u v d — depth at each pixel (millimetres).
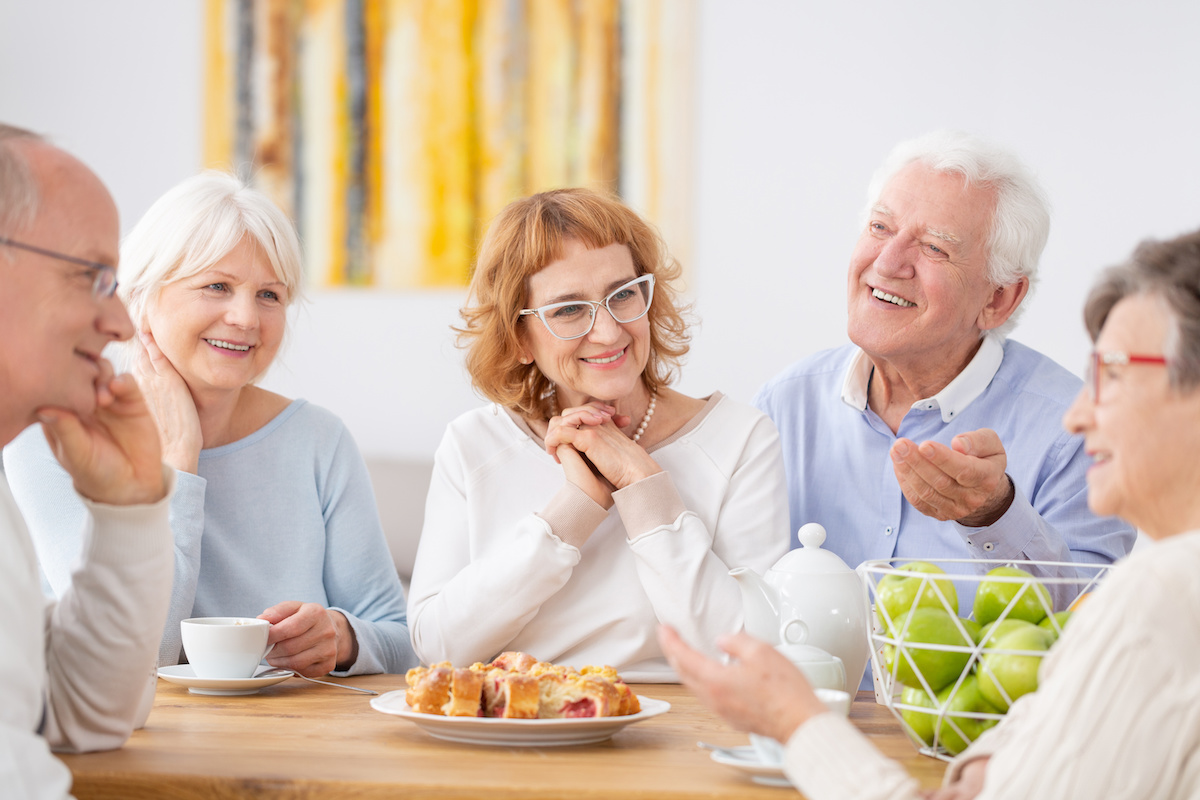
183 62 3521
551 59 3307
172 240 1563
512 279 1505
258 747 981
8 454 1600
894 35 3104
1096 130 2990
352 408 3432
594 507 1428
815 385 1899
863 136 3125
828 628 1145
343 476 1790
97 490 972
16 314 877
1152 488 766
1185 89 2938
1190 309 740
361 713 1147
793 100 3166
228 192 1614
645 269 1556
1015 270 1685
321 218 3441
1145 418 755
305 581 1713
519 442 1585
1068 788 670
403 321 3402
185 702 1210
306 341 3453
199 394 1661
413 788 847
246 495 1699
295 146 3453
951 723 927
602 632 1476
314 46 3439
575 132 3295
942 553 1691
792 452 1869
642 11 3248
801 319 3172
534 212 1493
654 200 3244
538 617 1479
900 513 1738
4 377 889
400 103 3398
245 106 3479
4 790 768
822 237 3154
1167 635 666
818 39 3148
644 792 834
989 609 979
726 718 802
